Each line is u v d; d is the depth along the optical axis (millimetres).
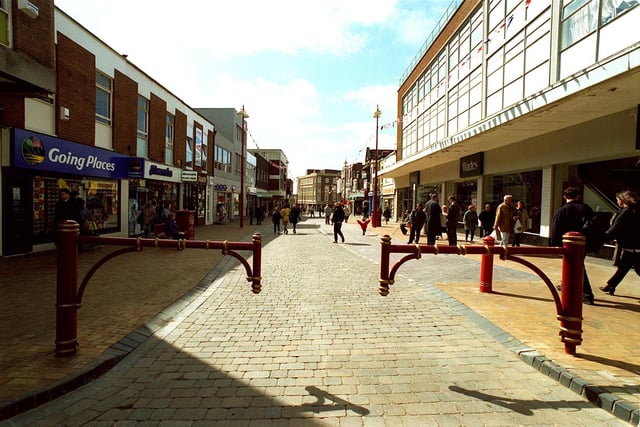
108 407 2990
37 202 10555
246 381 3422
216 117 35281
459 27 16547
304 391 3240
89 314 5105
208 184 27562
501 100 12867
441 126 19297
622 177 9555
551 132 11672
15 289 6305
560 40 9648
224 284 7266
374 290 6840
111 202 14266
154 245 3873
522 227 12336
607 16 8039
